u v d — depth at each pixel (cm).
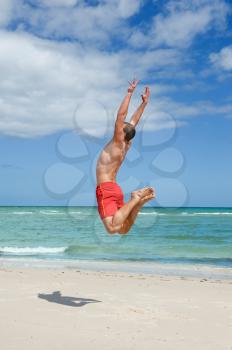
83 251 1614
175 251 1645
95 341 437
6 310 564
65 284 797
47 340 436
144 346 425
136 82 485
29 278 870
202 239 2180
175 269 1148
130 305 618
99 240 2055
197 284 844
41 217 4466
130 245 1873
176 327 500
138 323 514
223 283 863
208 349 420
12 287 742
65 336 451
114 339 446
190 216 5069
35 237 2256
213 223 3531
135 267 1182
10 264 1225
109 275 977
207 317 552
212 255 1519
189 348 421
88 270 1098
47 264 1231
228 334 473
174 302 647
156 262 1309
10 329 473
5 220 3878
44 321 511
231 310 596
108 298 669
